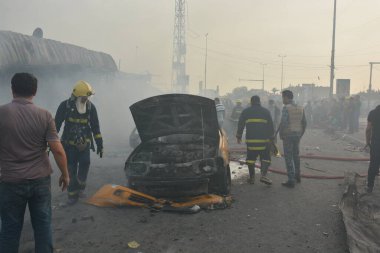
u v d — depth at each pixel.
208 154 6.36
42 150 3.32
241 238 4.46
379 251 3.66
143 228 4.78
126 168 6.16
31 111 3.25
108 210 5.53
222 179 6.25
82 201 5.95
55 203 5.88
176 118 6.58
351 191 5.80
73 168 5.78
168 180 5.81
